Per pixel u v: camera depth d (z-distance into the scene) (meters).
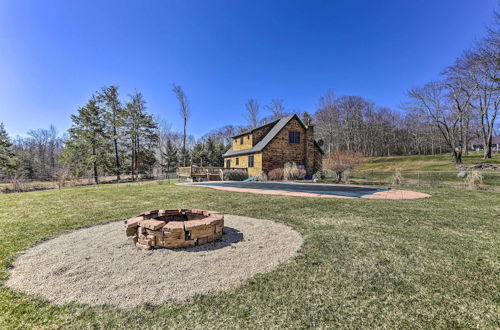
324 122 43.28
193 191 11.10
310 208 6.58
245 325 1.78
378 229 4.43
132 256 3.19
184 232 3.51
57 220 5.32
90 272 2.71
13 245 3.65
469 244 3.57
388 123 50.03
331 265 2.85
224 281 2.48
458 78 23.08
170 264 2.92
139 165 29.45
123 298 2.17
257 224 4.89
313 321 1.82
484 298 2.11
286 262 2.95
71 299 2.15
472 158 26.03
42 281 2.49
